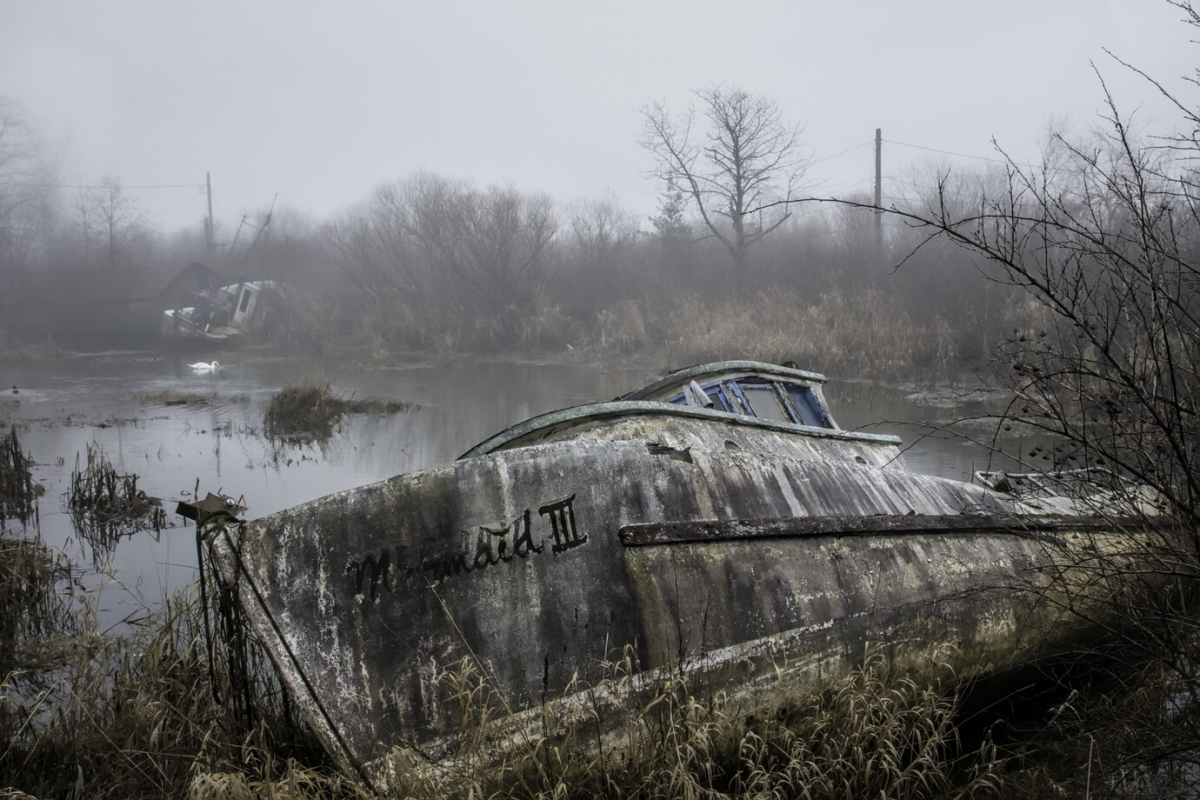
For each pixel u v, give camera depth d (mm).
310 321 34438
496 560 4539
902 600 5230
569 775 4191
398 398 19453
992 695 5547
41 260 44250
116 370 26406
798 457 6402
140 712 4824
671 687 4359
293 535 4340
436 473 4566
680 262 32375
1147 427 4387
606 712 4391
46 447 13719
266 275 39875
